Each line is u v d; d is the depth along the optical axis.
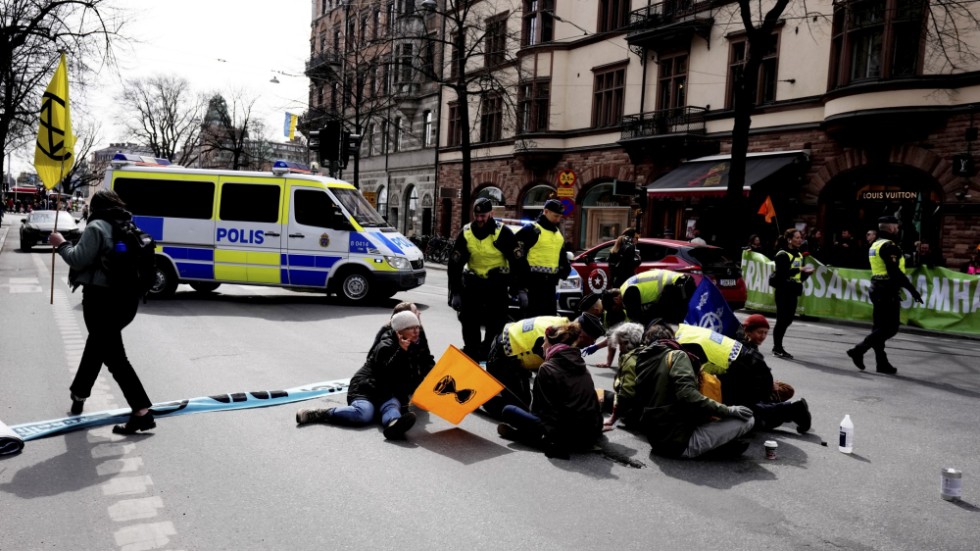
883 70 17.11
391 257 13.02
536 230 7.34
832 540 3.82
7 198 90.12
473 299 7.36
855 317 13.77
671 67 23.31
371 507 4.09
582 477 4.68
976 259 15.24
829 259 18.66
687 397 4.96
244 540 3.63
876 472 4.93
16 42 23.11
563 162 27.75
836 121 17.77
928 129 16.67
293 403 6.26
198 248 13.23
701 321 7.25
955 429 6.10
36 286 14.50
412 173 38.31
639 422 5.47
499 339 6.05
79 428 5.37
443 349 9.11
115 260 5.19
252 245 13.16
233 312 11.83
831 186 18.70
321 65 35.97
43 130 7.53
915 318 12.87
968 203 16.00
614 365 8.48
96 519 3.83
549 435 5.07
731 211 15.77
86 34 21.88
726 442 5.00
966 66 16.09
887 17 16.94
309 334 9.88
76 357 7.82
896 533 3.93
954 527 4.04
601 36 25.88
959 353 10.25
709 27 21.78
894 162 17.27
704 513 4.14
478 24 31.83
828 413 6.55
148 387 6.68
